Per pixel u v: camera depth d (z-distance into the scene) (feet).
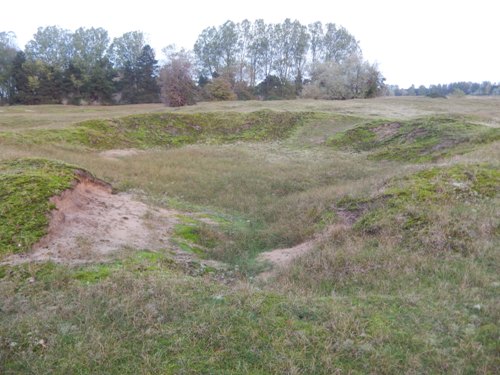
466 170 30.04
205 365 11.47
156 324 13.23
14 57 197.26
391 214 24.07
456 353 12.00
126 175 44.68
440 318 13.82
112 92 206.28
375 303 15.02
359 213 26.96
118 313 13.93
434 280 17.03
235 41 237.04
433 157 48.32
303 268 20.04
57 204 23.47
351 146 72.18
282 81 224.12
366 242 21.86
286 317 13.74
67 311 14.15
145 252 21.33
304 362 11.57
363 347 12.10
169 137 81.56
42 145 58.44
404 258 19.16
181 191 40.45
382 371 11.32
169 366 11.41
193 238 26.30
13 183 24.22
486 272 17.43
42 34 217.97
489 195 26.20
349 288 17.33
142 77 209.36
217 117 93.04
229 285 18.61
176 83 139.85
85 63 207.72
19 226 20.59
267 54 241.55
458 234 20.84
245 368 11.37
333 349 12.14
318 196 34.86
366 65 174.70
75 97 193.88
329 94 176.24
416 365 11.47
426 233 21.22
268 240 27.12
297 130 88.33
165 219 28.73
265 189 42.57
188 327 13.05
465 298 15.17
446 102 135.03
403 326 13.38
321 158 63.00
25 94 184.44
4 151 42.29
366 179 40.98
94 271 17.63
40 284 16.39
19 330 13.05
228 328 12.91
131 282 16.06
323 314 13.99
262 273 21.34
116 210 27.86
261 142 81.35
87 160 50.06
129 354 11.94
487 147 40.98
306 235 26.32
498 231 21.15
